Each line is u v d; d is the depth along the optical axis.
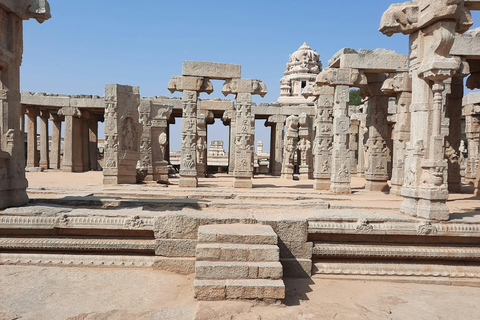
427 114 6.61
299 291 5.33
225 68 13.39
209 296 4.51
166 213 6.49
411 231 6.21
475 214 7.02
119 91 13.42
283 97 37.28
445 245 6.36
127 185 12.66
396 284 5.90
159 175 16.16
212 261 4.93
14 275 5.47
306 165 20.61
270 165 29.00
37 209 6.30
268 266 4.75
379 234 6.23
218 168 32.97
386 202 9.64
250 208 7.84
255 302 4.53
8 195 6.54
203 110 24.23
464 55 10.16
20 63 6.84
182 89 13.19
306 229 6.03
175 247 5.87
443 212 6.35
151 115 16.22
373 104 13.09
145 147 16.16
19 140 6.79
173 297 4.78
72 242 6.09
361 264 6.13
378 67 11.48
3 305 4.40
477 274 6.04
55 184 13.02
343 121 11.79
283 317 4.27
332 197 10.19
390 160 19.50
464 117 23.00
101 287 5.08
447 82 11.22
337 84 11.70
